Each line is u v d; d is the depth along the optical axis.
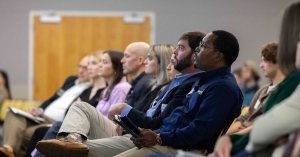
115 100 5.13
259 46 10.77
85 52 11.16
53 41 11.18
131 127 3.48
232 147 2.64
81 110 4.12
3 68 11.19
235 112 3.46
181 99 3.84
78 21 11.14
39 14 11.15
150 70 4.67
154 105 4.21
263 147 2.40
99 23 11.12
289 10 2.49
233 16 10.81
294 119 2.25
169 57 4.61
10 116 5.57
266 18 10.75
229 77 3.54
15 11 11.14
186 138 3.38
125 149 3.91
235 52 3.59
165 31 10.98
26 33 11.18
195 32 4.04
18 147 5.55
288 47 2.47
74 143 3.71
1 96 9.23
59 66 11.20
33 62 11.20
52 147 3.67
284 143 2.35
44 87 11.20
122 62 5.20
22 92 11.19
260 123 2.34
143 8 11.02
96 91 5.89
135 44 5.21
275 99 2.54
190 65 4.01
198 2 10.88
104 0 11.09
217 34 3.59
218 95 3.39
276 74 4.07
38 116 6.07
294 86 2.48
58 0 11.14
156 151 3.46
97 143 3.90
